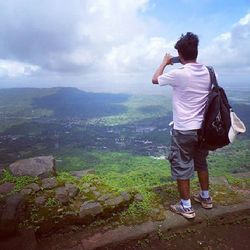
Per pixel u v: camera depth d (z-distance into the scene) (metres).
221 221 2.62
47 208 2.48
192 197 2.95
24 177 3.01
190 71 2.35
